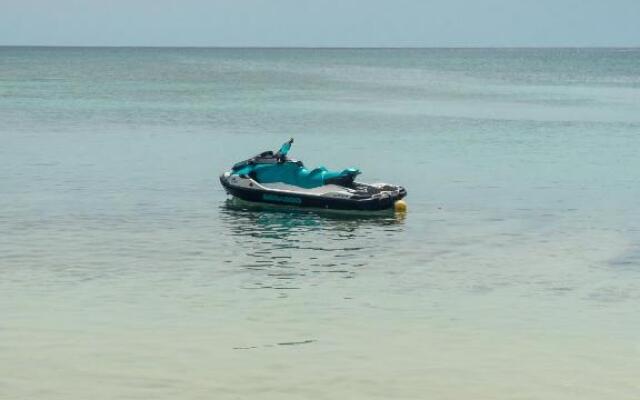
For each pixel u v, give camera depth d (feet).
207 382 46.83
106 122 215.92
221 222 94.63
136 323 56.95
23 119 220.23
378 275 71.87
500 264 76.64
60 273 70.85
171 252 79.51
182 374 47.91
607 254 81.41
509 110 278.05
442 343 53.93
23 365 48.98
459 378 48.06
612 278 71.87
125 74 506.48
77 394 44.96
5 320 57.21
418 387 46.70
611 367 50.06
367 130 208.23
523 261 77.92
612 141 190.08
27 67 608.19
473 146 177.99
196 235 87.51
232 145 172.55
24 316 58.23
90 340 53.42
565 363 50.62
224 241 84.89
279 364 49.70
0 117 225.15
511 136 198.90
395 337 54.95
